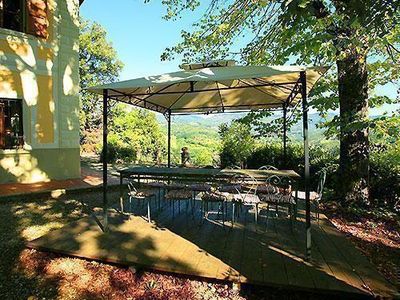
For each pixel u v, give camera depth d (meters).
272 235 4.21
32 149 8.26
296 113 7.69
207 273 3.06
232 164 9.88
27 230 4.71
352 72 5.86
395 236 4.53
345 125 5.52
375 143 6.94
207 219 5.02
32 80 8.21
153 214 5.34
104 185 4.44
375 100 6.25
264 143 10.08
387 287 2.77
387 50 5.62
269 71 3.39
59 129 8.83
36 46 8.26
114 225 4.65
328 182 7.46
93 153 22.27
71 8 9.03
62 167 8.92
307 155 3.47
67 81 8.96
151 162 16.64
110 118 20.28
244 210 5.64
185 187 5.64
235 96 6.93
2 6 7.86
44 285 3.11
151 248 3.71
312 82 4.60
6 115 7.91
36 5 8.20
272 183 5.21
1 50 7.64
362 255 3.54
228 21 7.80
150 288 3.05
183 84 5.36
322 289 2.76
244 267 3.19
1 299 2.87
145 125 19.12
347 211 5.69
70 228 4.50
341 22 4.06
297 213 5.39
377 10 2.88
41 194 7.00
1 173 7.76
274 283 2.87
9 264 3.54
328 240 4.02
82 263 3.55
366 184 6.05
